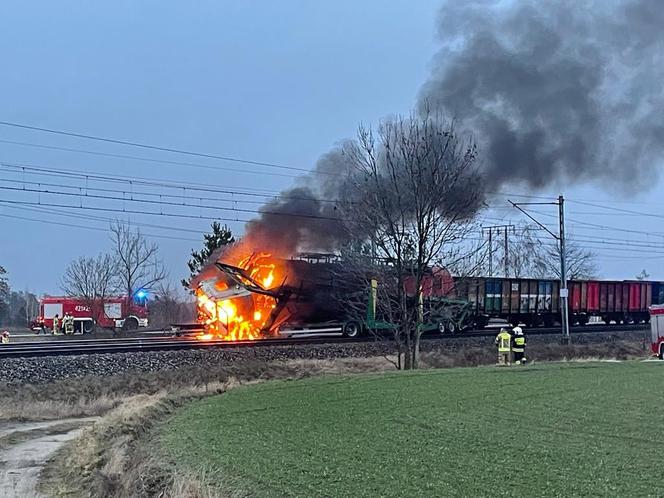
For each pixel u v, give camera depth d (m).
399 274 28.91
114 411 18.12
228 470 10.59
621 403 16.31
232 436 13.45
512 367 26.28
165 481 10.38
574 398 17.19
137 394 22.22
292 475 10.10
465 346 34.88
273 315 33.97
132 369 24.61
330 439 12.69
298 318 34.66
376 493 9.00
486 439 12.17
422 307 30.95
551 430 12.94
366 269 30.41
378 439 12.52
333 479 9.79
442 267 30.69
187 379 23.98
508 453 11.00
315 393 19.16
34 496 11.66
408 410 15.68
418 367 29.25
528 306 46.16
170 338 37.75
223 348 27.50
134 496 10.19
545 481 9.21
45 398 21.44
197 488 9.60
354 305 33.06
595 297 50.66
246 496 9.20
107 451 13.54
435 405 16.30
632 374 23.00
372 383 20.98
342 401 17.44
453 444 11.83
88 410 20.92
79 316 60.12
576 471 9.73
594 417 14.33
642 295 54.12
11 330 83.44
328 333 40.91
